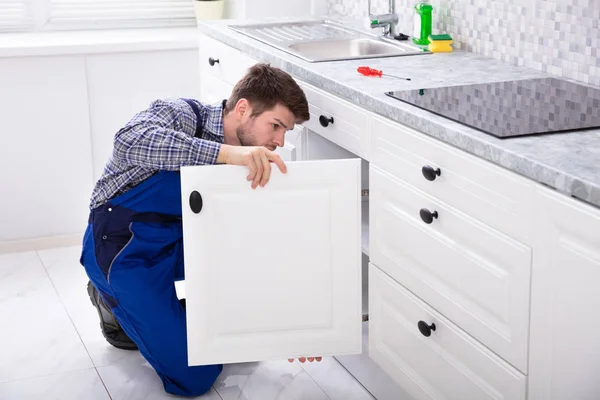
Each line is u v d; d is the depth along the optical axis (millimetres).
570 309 1709
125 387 2740
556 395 1793
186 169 2174
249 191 2207
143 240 2588
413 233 2258
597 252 1618
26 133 3834
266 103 2395
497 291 1935
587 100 2248
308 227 2246
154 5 4391
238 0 4094
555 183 1685
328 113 2662
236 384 2754
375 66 2771
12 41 3879
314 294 2297
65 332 3104
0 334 3080
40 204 3926
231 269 2258
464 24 3039
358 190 2232
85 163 3961
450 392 2195
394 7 3309
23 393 2697
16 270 3664
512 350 1914
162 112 2445
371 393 2684
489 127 1981
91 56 3875
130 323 2639
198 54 4062
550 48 2613
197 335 2299
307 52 3293
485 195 1928
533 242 1791
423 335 2281
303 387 2732
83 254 2719
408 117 2168
